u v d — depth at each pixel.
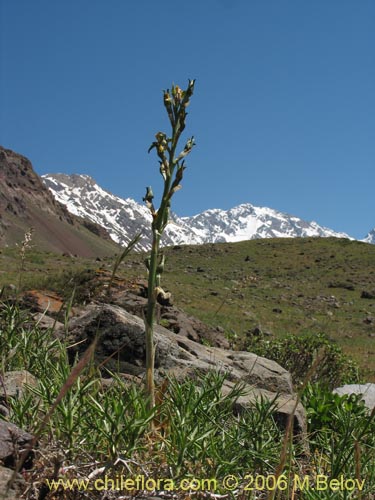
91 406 2.83
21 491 2.39
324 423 5.31
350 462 3.43
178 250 72.94
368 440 4.07
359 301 47.53
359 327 34.00
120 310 6.35
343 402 5.91
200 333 13.95
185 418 3.07
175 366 5.86
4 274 26.28
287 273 62.97
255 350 13.72
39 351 3.89
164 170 3.34
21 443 2.63
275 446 3.45
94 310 6.21
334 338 28.67
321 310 40.03
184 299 34.16
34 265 33.78
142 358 5.83
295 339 13.52
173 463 2.79
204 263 65.56
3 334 3.96
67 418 2.78
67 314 3.79
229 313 31.73
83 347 5.93
